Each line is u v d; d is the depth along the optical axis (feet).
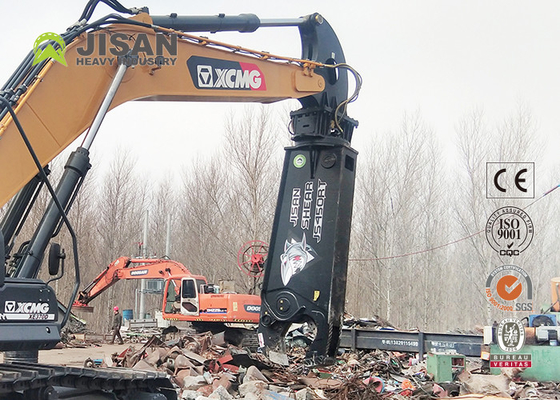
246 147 97.76
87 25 24.22
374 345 49.88
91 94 24.26
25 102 21.62
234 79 32.89
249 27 33.06
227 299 64.03
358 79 38.32
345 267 37.40
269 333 37.99
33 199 21.81
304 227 37.70
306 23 37.81
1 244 17.13
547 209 104.73
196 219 116.78
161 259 74.59
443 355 40.01
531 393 36.50
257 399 29.84
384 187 110.63
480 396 31.99
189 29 31.48
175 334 66.95
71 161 21.47
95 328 132.87
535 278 99.60
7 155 20.77
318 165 38.22
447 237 114.21
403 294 108.68
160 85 28.96
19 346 17.13
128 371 22.03
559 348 41.14
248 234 96.53
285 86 35.68
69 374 18.66
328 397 32.07
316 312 36.35
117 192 128.67
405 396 34.88
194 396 30.73
